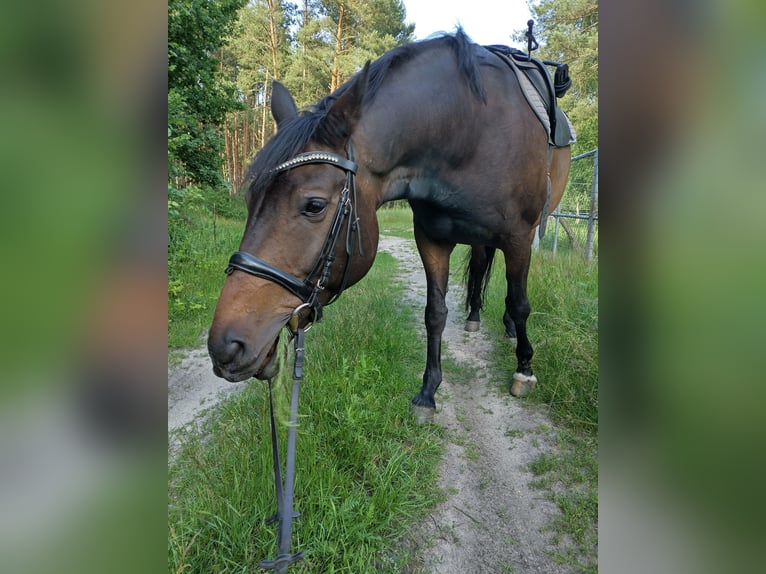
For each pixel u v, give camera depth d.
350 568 1.49
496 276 6.00
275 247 1.50
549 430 2.48
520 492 1.99
